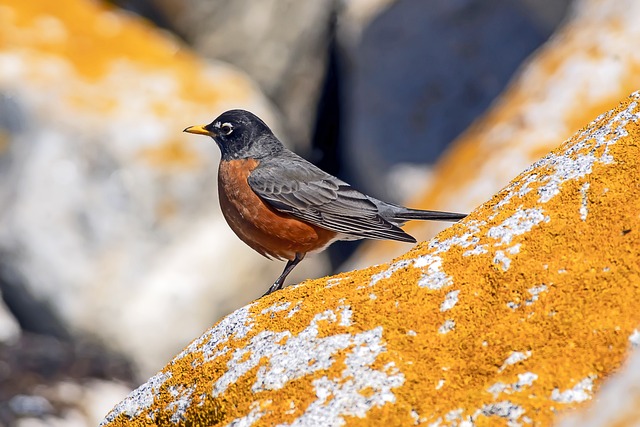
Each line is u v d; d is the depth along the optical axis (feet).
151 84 60.70
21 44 61.16
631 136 18.04
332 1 66.85
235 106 61.26
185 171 57.52
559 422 14.34
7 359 51.93
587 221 17.01
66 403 49.34
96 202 56.18
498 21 61.72
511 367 15.29
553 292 16.10
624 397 14.16
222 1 65.41
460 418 14.88
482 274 16.93
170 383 18.67
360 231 30.76
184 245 56.85
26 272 55.21
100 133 57.16
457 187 44.57
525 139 43.68
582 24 48.62
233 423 16.60
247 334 18.29
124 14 66.39
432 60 62.49
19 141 57.11
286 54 66.54
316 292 18.74
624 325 15.10
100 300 55.06
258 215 31.01
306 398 16.22
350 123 65.62
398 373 15.90
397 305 17.13
